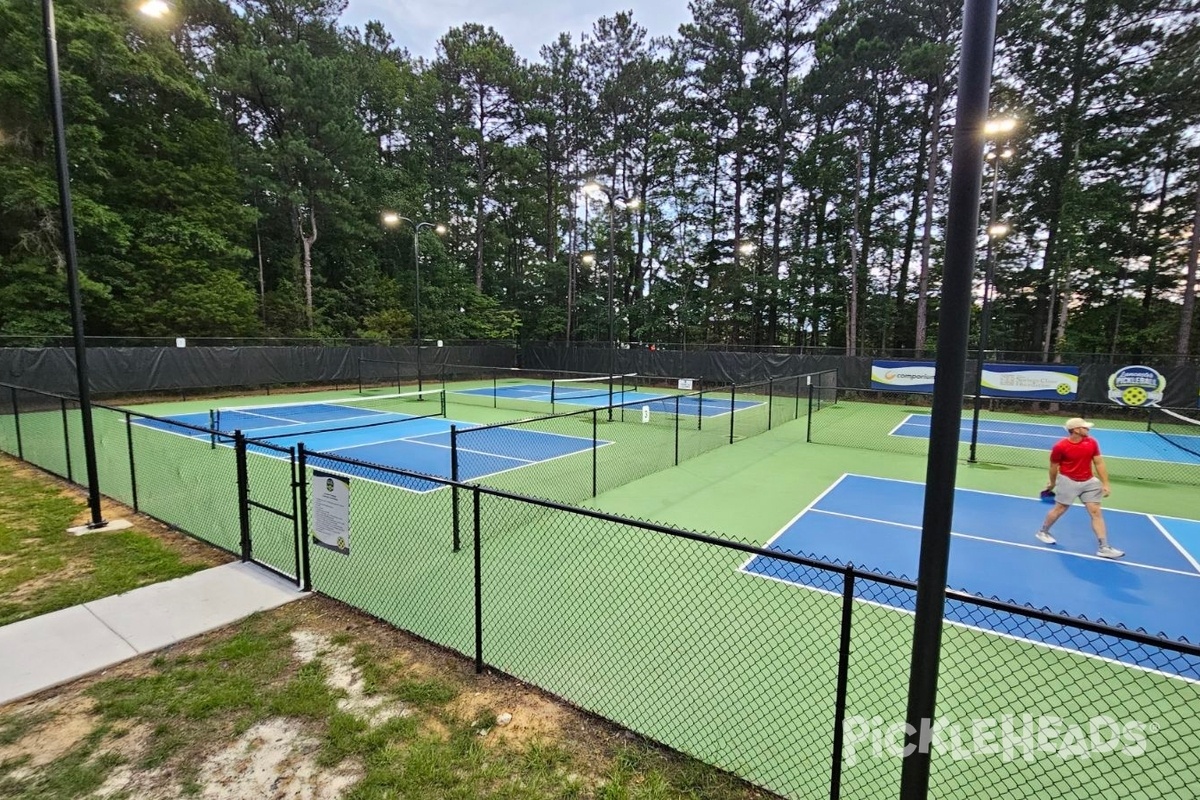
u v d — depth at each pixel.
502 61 39.88
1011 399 21.86
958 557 7.20
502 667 4.47
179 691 4.03
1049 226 28.91
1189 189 26.81
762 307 36.53
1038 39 25.83
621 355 32.66
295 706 3.87
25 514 7.77
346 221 33.34
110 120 24.19
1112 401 20.39
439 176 40.28
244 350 24.27
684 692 4.21
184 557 6.42
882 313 34.84
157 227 24.75
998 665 4.71
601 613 5.43
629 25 37.56
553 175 43.00
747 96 34.00
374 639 4.80
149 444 13.05
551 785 3.24
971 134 1.91
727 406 22.59
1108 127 26.09
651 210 39.38
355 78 36.03
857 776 3.39
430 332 36.12
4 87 19.61
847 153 30.41
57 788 3.15
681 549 7.09
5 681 4.09
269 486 9.57
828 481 10.88
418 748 3.51
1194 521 8.72
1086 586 6.36
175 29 30.44
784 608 5.58
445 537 7.52
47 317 21.17
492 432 16.44
